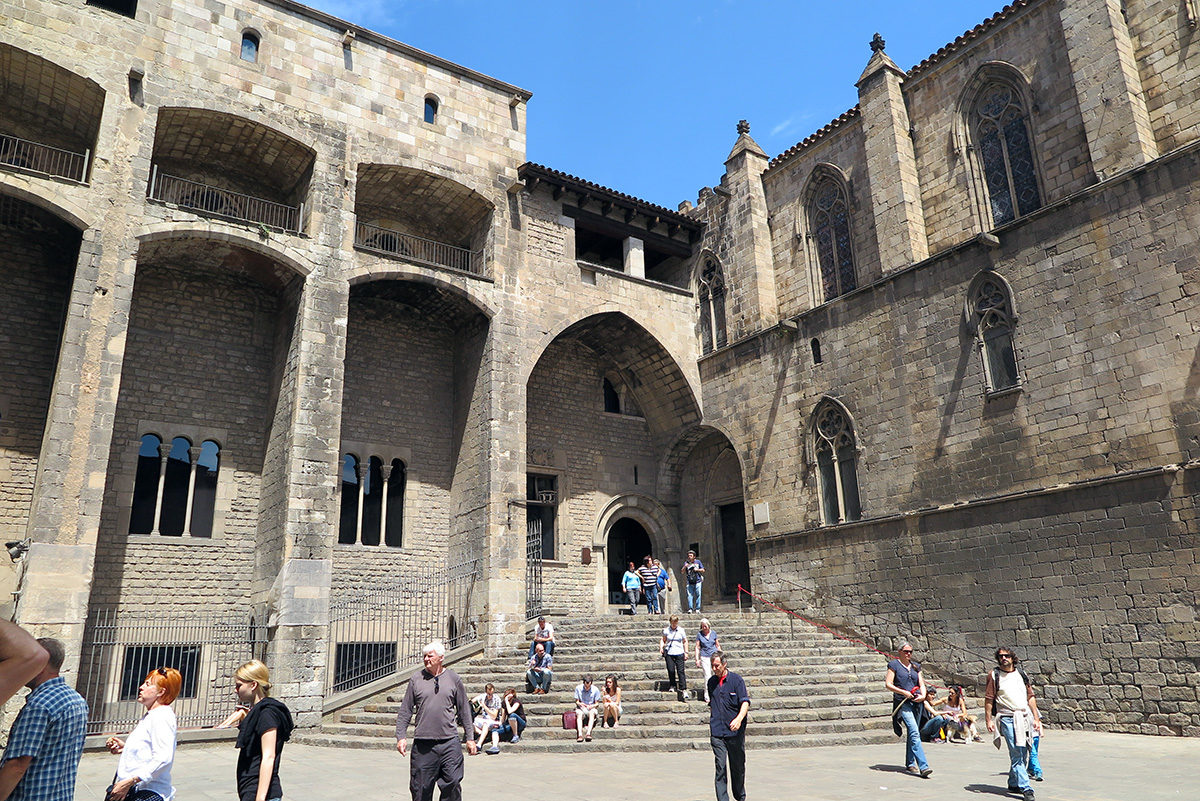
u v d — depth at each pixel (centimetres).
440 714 825
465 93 2736
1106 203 1927
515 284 2672
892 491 2294
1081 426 1908
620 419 3167
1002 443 2058
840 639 2275
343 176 2409
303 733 1916
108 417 1883
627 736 1597
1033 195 2156
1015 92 2234
